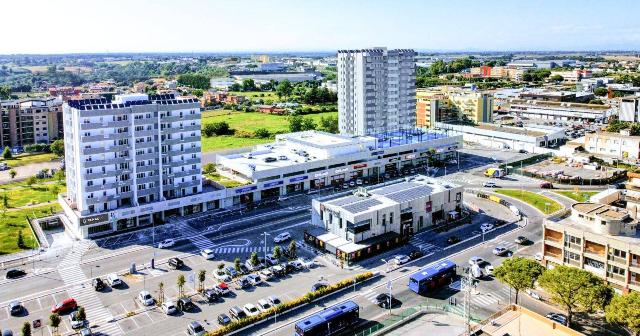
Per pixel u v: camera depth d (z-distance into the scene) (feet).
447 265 517.14
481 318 441.27
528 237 625.82
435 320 441.68
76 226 643.45
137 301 483.51
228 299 486.79
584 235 483.51
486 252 585.22
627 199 587.27
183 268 552.41
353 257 563.89
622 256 459.32
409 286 500.74
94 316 458.91
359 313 456.45
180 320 451.53
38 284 517.55
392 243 599.57
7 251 594.24
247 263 553.64
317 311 461.78
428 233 644.69
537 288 497.46
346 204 622.13
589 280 406.62
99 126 640.17
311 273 537.24
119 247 607.37
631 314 364.38
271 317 450.71
